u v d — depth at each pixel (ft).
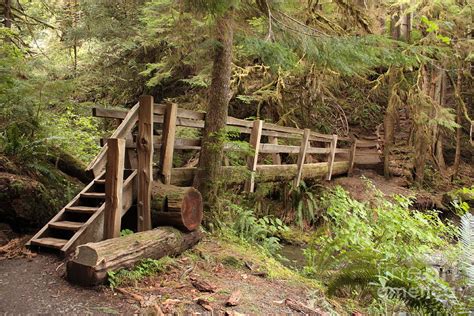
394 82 40.04
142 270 12.92
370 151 47.11
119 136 15.23
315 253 20.56
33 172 19.04
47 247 14.66
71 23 42.93
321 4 32.32
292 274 17.02
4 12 32.24
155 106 17.17
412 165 42.63
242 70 35.40
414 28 43.16
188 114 19.20
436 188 41.91
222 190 21.34
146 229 15.81
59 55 44.34
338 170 37.76
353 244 18.38
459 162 47.67
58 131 24.12
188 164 31.73
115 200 14.21
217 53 20.04
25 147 19.26
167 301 11.41
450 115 36.01
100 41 40.04
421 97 37.17
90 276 11.68
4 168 17.88
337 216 21.12
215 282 13.66
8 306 10.49
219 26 19.10
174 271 13.85
